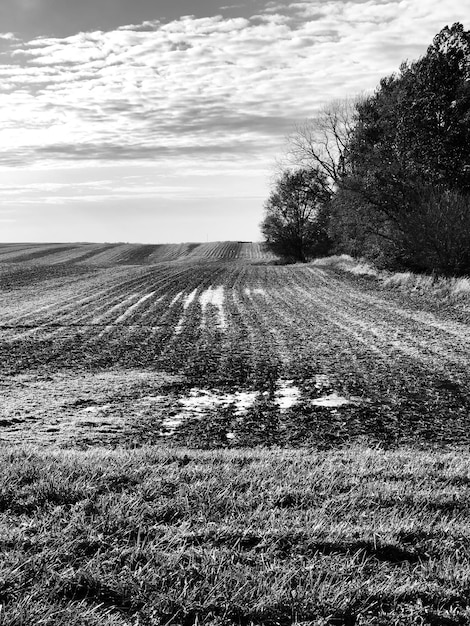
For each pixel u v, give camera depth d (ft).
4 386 47.34
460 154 113.29
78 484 18.44
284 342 66.33
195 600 11.60
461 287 92.27
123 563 13.14
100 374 52.49
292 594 11.79
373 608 11.70
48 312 94.68
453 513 17.30
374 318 81.00
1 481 18.58
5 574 11.98
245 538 14.80
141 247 330.13
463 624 11.30
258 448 29.55
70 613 10.76
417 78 116.16
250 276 151.94
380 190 112.47
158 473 20.72
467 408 39.58
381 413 38.55
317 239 222.69
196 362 56.95
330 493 18.92
